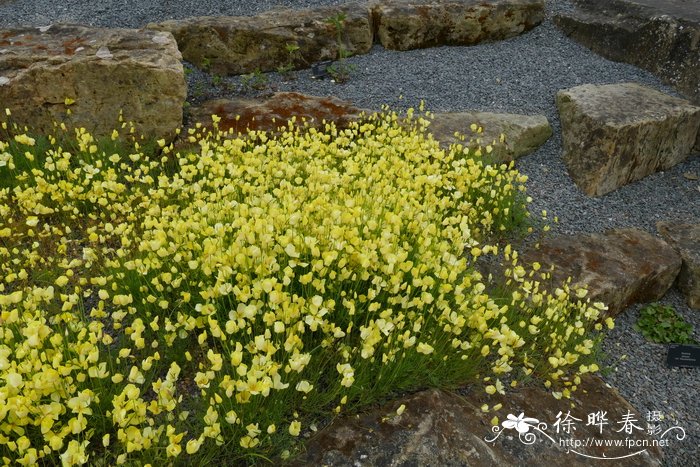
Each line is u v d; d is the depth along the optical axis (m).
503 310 3.27
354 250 3.41
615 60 7.44
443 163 5.40
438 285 3.60
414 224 3.79
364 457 2.89
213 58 6.97
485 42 7.99
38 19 7.39
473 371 3.48
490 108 6.52
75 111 5.32
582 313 3.95
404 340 3.02
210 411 2.47
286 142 5.09
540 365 3.73
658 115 5.70
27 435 2.71
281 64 7.18
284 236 3.32
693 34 6.51
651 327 4.48
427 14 7.66
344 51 7.43
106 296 3.01
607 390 3.81
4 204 4.53
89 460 2.76
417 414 3.12
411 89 6.83
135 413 2.48
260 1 8.06
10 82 5.16
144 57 5.42
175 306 3.47
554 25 8.26
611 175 5.60
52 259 3.91
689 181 5.89
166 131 5.49
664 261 4.70
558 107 6.43
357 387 3.09
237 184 4.38
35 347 2.81
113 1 7.91
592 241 4.91
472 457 2.98
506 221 4.99
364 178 4.45
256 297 2.94
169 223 3.91
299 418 3.05
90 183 4.86
